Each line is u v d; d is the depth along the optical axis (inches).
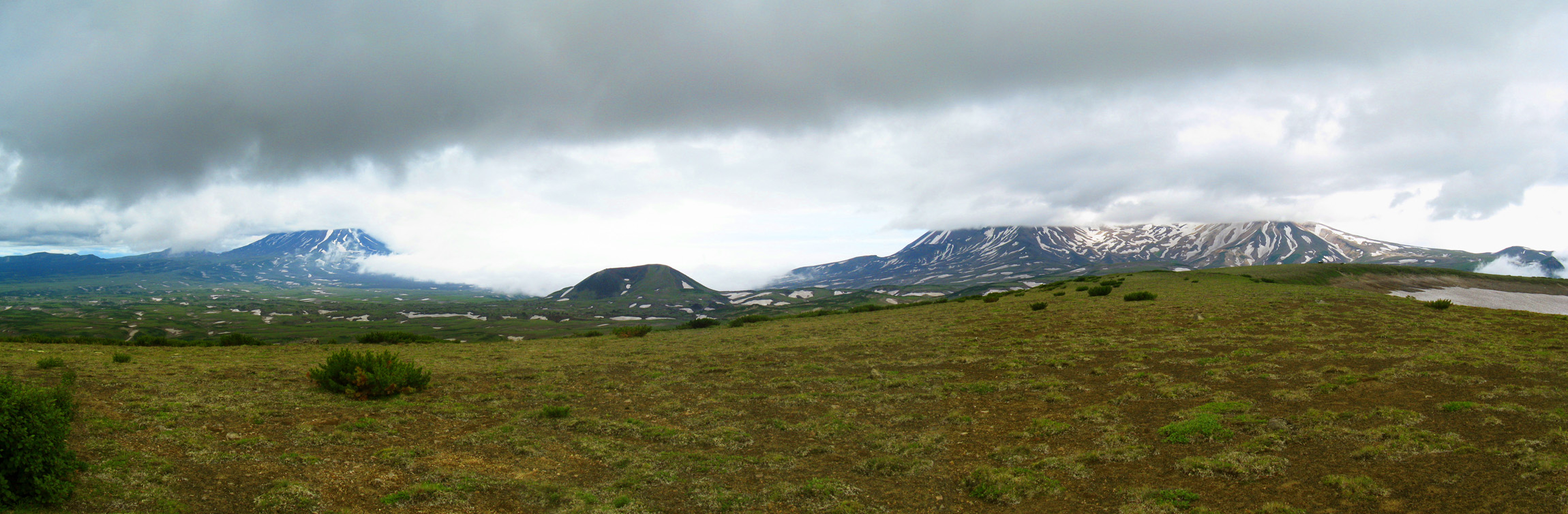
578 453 522.9
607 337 1616.6
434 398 723.4
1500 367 677.9
